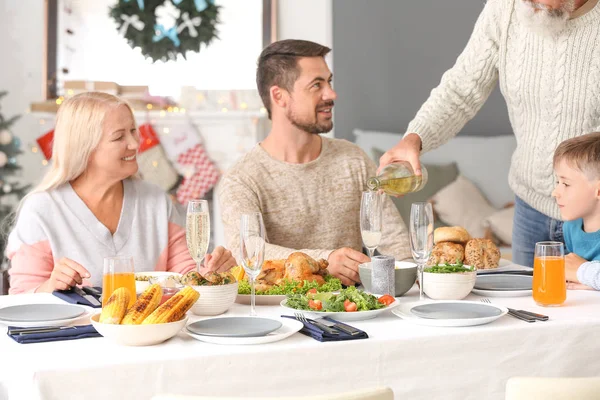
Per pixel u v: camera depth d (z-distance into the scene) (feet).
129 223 7.91
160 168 17.87
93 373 4.29
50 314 5.41
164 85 18.10
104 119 7.55
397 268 6.26
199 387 4.49
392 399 3.95
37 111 17.51
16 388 4.31
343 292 5.62
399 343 4.85
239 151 18.26
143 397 4.39
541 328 5.19
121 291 4.95
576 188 7.03
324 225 8.50
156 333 4.70
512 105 8.32
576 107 7.74
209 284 5.67
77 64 17.89
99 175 7.73
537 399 4.09
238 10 18.04
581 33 7.55
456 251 7.25
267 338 4.73
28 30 17.79
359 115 17.02
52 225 7.58
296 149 8.50
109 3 17.85
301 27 18.13
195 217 6.01
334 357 4.73
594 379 4.13
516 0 7.78
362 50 16.92
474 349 5.03
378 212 6.11
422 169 7.43
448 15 17.02
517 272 7.03
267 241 8.30
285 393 4.66
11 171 17.58
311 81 8.20
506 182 16.02
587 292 6.52
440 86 8.64
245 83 18.26
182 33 18.01
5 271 8.98
